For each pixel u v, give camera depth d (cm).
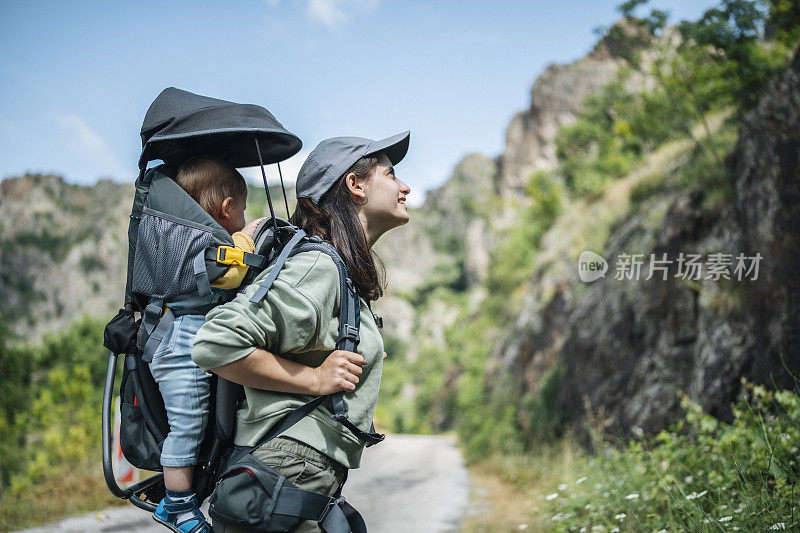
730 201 942
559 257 2172
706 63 1313
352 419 167
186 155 188
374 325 178
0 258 13812
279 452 159
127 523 638
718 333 764
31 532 597
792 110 724
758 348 677
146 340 170
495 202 5612
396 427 7575
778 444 352
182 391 167
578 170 2984
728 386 717
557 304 1819
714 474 374
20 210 14812
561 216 2889
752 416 443
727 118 1338
